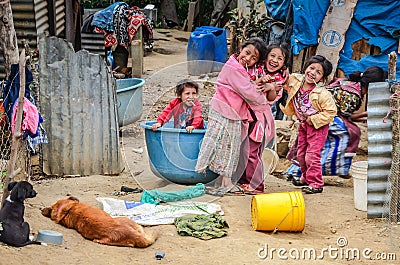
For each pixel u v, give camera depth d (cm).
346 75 1015
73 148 822
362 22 1007
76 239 633
